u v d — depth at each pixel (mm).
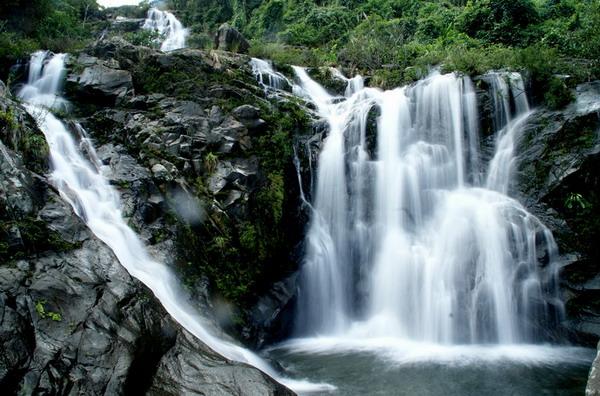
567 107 13477
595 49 15531
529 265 11484
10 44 15617
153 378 6195
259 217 11523
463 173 13922
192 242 10172
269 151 12539
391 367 9180
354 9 30156
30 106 11531
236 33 19531
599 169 12453
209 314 9047
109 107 13539
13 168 7734
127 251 8805
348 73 19344
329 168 13375
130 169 10719
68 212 7859
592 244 11867
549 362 9562
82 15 31641
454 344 10836
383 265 12367
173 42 27812
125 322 6492
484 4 22438
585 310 11164
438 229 12492
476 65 15508
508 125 14141
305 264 12273
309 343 10945
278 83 16375
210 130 12375
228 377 6395
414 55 19891
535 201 12656
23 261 6461
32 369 5277
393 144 14047
